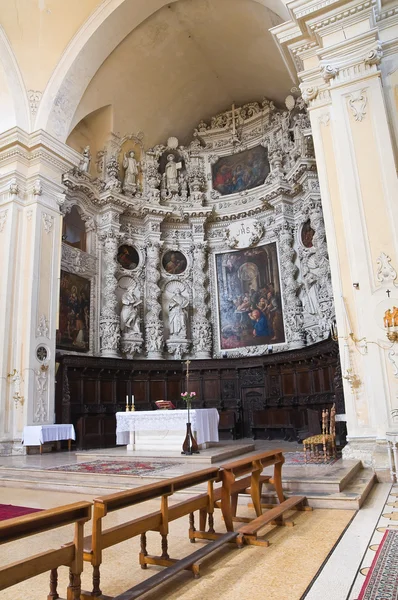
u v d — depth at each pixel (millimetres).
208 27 14312
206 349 15633
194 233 16734
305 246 14648
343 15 8570
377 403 7297
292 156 14773
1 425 10930
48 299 12273
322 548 3838
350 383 7707
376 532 4195
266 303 15508
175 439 9695
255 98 17109
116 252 15570
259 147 16828
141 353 15516
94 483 6848
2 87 12758
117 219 15867
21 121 12617
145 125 16781
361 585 2984
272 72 14969
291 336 14383
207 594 3021
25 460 9492
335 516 4910
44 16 12547
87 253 15062
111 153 16109
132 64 14688
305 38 9336
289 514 5094
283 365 14047
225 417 14344
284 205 15219
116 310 15164
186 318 16141
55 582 2881
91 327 14789
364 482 6148
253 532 4016
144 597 3008
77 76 13219
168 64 15422
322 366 12227
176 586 3180
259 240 16078
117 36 13352
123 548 4141
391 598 2725
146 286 16078
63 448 12234
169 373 15266
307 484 5793
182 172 17656
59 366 12727
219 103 17594
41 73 13016
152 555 3840
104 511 2922
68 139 15180
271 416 14102
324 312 12781
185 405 15086
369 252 7801
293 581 3154
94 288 15148
